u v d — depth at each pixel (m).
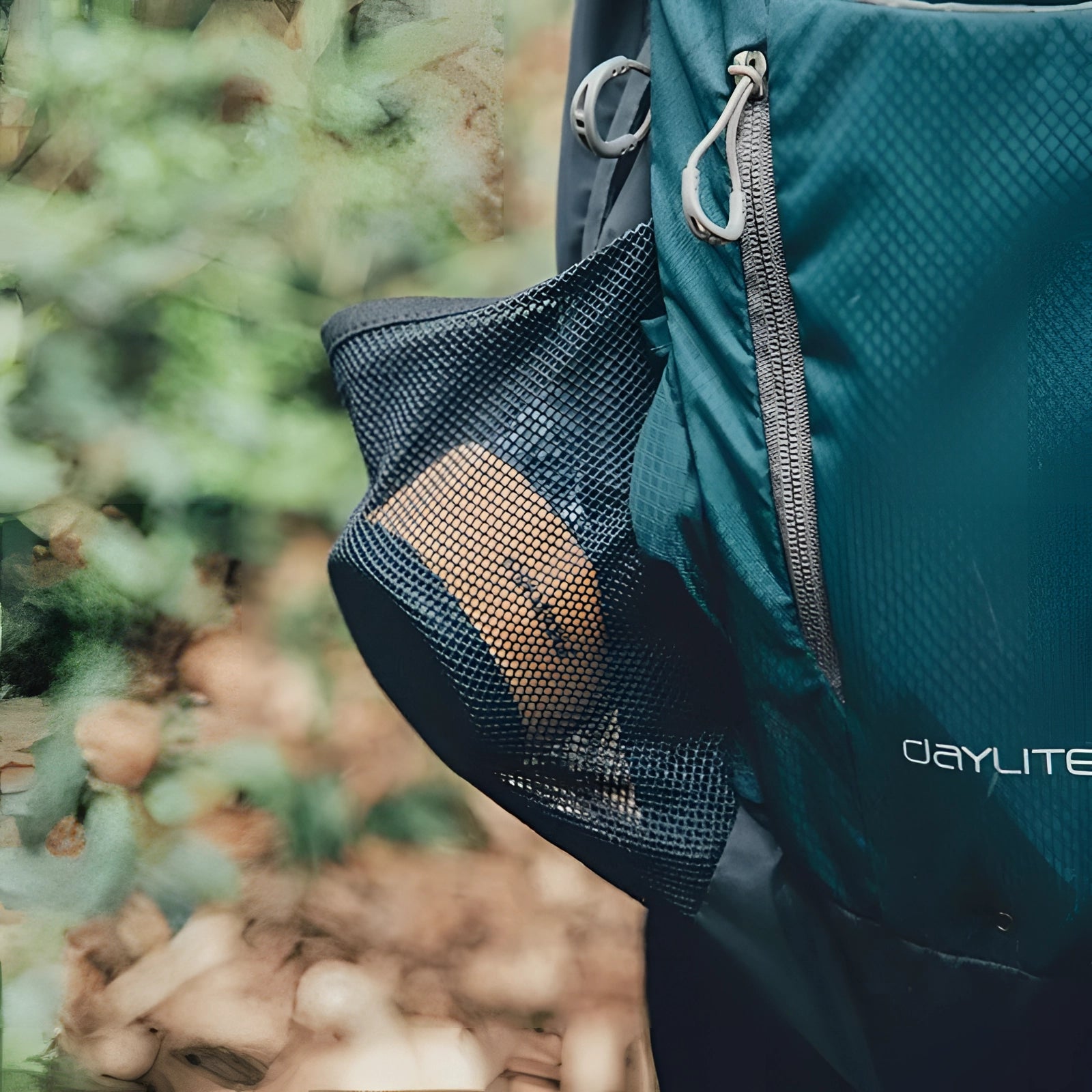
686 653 0.88
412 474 0.93
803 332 0.75
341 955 1.71
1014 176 0.69
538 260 1.88
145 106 1.66
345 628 1.81
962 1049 0.81
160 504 1.70
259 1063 1.60
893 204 0.71
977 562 0.71
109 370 1.66
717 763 0.88
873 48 0.71
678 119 0.82
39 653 1.65
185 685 1.72
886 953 0.81
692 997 0.99
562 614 0.88
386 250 1.81
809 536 0.77
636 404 0.88
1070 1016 0.77
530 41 1.93
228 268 1.70
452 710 0.91
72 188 1.66
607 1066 1.65
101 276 1.62
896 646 0.74
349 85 1.75
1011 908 0.74
